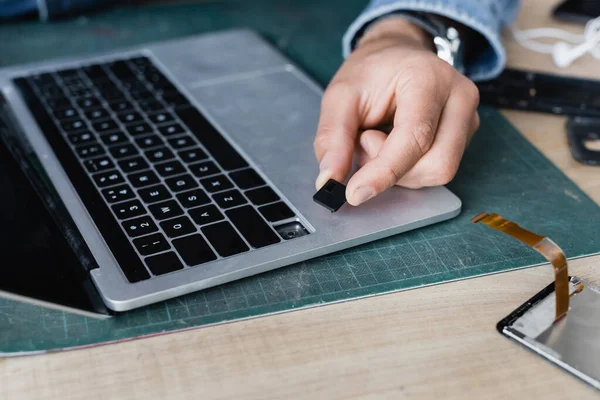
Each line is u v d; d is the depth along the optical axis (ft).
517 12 2.87
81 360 1.38
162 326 1.45
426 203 1.80
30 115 2.25
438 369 1.34
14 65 2.71
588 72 2.64
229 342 1.42
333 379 1.32
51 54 2.83
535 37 2.92
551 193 1.94
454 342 1.41
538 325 1.44
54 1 3.11
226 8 3.35
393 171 1.69
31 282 1.43
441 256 1.67
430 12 2.49
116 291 1.47
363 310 1.50
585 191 1.96
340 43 2.96
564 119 2.35
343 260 1.65
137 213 1.73
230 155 2.00
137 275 1.52
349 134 1.86
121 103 2.33
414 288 1.57
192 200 1.78
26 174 1.89
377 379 1.32
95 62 2.66
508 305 1.51
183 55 2.71
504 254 1.68
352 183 1.67
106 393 1.30
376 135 1.87
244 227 1.68
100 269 1.53
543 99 2.40
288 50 2.88
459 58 2.47
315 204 1.77
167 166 1.94
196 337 1.43
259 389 1.31
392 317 1.48
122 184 1.86
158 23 3.15
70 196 1.80
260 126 2.17
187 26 3.12
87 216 1.72
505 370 1.34
